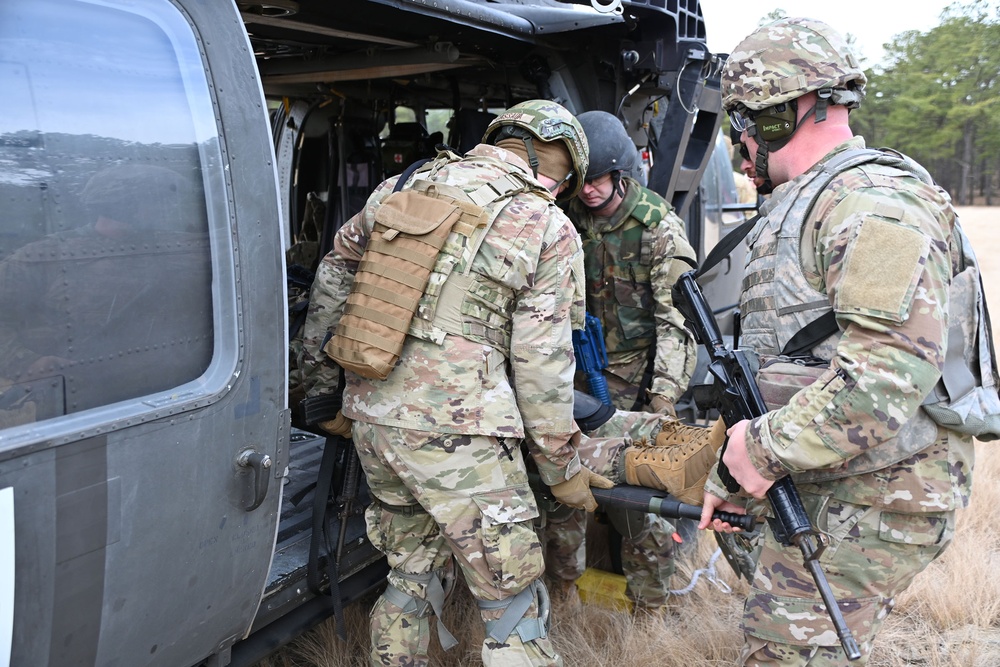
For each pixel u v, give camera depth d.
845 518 1.67
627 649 2.61
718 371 1.77
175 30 1.44
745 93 1.74
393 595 2.04
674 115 3.21
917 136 35.09
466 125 3.26
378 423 1.83
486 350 1.83
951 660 2.61
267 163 1.57
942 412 1.62
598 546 3.16
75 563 1.27
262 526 1.61
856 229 1.51
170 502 1.41
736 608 2.91
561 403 1.90
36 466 1.21
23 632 1.22
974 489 3.76
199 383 1.46
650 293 2.86
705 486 1.87
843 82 1.68
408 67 2.72
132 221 1.35
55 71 1.26
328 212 3.82
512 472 1.87
